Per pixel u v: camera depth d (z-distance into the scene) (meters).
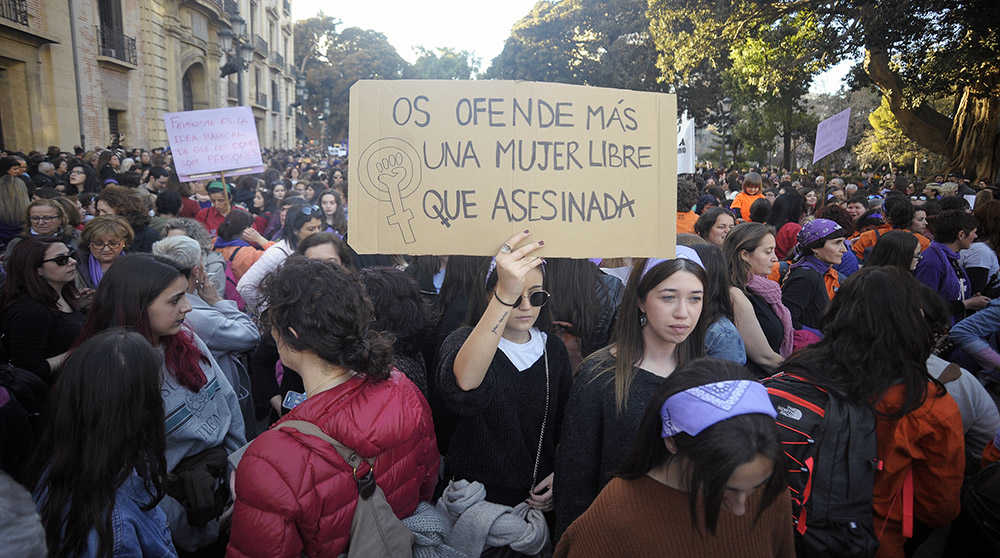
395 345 2.65
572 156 1.83
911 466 2.15
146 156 15.88
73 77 18.03
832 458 1.94
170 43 25.03
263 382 3.43
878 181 18.34
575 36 38.00
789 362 2.16
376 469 1.74
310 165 20.16
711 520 1.29
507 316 1.89
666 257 1.87
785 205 7.55
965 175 21.95
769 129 39.38
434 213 1.82
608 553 1.52
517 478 2.24
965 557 2.07
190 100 29.12
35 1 16.22
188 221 4.59
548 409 2.32
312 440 1.62
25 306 2.99
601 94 1.84
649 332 2.08
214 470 2.42
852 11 18.08
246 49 18.77
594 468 2.04
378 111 1.81
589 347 3.20
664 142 1.87
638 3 33.66
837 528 1.95
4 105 15.77
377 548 1.66
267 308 1.77
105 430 1.73
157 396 1.87
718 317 2.69
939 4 16.53
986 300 4.66
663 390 1.44
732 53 21.59
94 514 1.72
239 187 9.08
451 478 2.31
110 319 2.28
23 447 2.05
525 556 2.08
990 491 1.96
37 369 2.89
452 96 1.81
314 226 4.82
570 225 1.84
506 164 1.82
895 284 2.00
